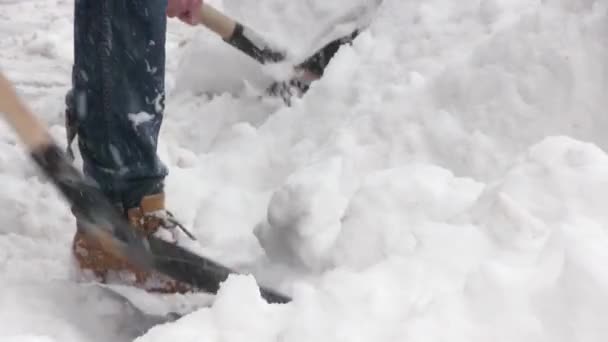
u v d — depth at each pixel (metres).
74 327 1.63
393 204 1.68
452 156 2.08
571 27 2.08
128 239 1.72
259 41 2.96
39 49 4.55
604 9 2.09
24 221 2.43
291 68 3.01
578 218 1.34
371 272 1.42
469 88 2.14
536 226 1.38
